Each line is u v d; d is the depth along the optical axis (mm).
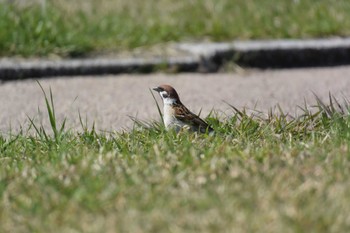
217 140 10703
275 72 16859
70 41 16938
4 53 16531
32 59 16391
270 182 8750
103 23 18172
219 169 9258
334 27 18484
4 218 8195
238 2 20297
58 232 7797
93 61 16359
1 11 17625
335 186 8570
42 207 8359
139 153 10234
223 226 7629
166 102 11414
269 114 11914
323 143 10492
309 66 17406
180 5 20172
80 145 10852
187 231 7605
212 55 16859
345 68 17250
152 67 16609
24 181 9180
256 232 7512
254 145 10562
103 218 7992
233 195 8359
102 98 14594
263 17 19047
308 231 7551
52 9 18391
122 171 9328
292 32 18359
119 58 16672
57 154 10328
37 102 14297
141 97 14688
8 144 11078
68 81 15789
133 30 17984
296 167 9289
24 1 19312
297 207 8016
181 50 17219
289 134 11031
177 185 8797
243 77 16406
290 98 14508
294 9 19562
